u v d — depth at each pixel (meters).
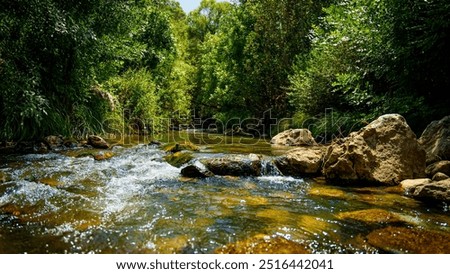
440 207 4.35
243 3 22.88
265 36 18.36
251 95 20.14
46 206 4.03
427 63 7.86
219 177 6.01
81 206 4.08
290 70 16.97
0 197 4.29
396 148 5.78
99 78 12.32
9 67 7.57
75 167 6.46
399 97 8.34
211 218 3.78
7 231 3.30
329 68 11.62
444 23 6.94
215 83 26.72
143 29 18.00
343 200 4.65
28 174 5.68
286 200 4.61
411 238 3.32
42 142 8.69
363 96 8.92
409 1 7.75
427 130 6.76
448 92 8.27
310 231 3.46
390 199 4.71
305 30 16.94
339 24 10.42
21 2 7.20
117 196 4.59
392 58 8.21
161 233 3.33
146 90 15.27
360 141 5.79
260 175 6.27
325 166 6.00
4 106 7.78
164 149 9.15
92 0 9.36
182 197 4.66
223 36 24.39
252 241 3.17
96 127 11.49
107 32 10.95
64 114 10.07
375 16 8.69
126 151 8.80
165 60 20.44
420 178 5.71
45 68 8.92
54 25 7.66
